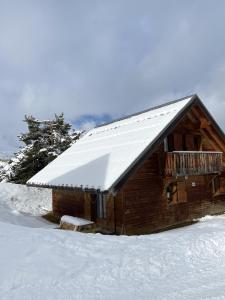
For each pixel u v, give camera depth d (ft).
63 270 20.24
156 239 28.25
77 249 24.22
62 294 17.37
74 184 47.44
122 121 68.59
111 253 23.75
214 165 56.95
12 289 17.56
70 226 46.26
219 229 31.42
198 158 53.67
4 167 99.76
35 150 92.27
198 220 57.06
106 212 49.19
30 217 60.54
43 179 60.44
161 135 46.78
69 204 59.41
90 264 21.45
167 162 49.93
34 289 17.71
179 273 20.54
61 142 96.02
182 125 57.00
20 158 93.20
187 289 17.90
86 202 53.67
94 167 48.93
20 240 24.80
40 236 26.30
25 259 21.33
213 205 62.90
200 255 23.48
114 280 19.39
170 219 52.85
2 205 65.36
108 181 41.52
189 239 26.55
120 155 47.42
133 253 23.79
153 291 17.85
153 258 22.79
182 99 56.13
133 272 20.56
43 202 73.72
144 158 44.19
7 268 19.70
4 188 74.08
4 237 25.21
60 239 26.11
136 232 46.98
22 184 84.84
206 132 61.36
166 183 51.39
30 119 95.91
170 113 53.16
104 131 70.49
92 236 28.96
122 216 45.88
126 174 41.68
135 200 47.52
